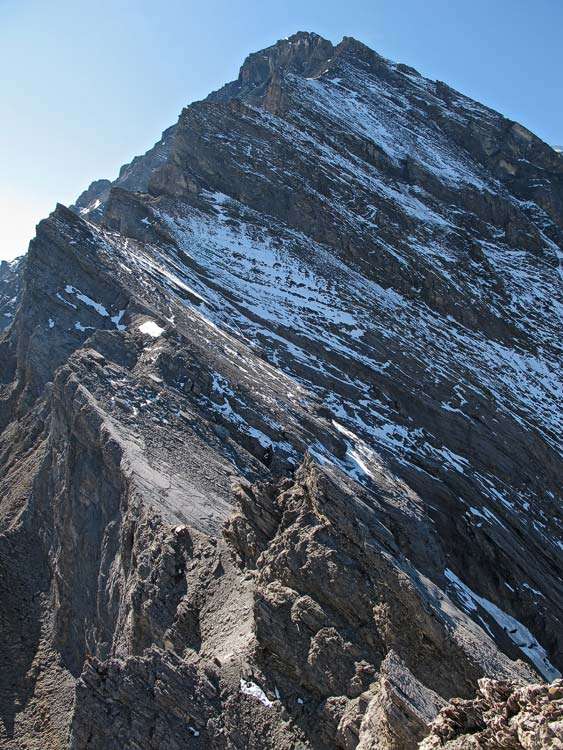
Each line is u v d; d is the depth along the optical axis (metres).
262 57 135.75
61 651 30.03
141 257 54.84
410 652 20.34
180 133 77.88
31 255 50.59
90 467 32.66
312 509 23.55
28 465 41.28
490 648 21.36
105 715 19.89
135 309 45.78
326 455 37.62
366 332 58.00
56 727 26.48
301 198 71.88
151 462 31.55
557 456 56.06
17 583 33.19
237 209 70.75
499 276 75.56
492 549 43.53
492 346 66.38
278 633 20.66
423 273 69.81
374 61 111.81
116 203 64.31
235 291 58.09
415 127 98.88
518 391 61.28
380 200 77.44
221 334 48.03
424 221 78.69
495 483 51.19
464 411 55.16
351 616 21.03
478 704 15.20
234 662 20.75
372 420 49.22
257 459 36.28
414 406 53.31
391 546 22.67
